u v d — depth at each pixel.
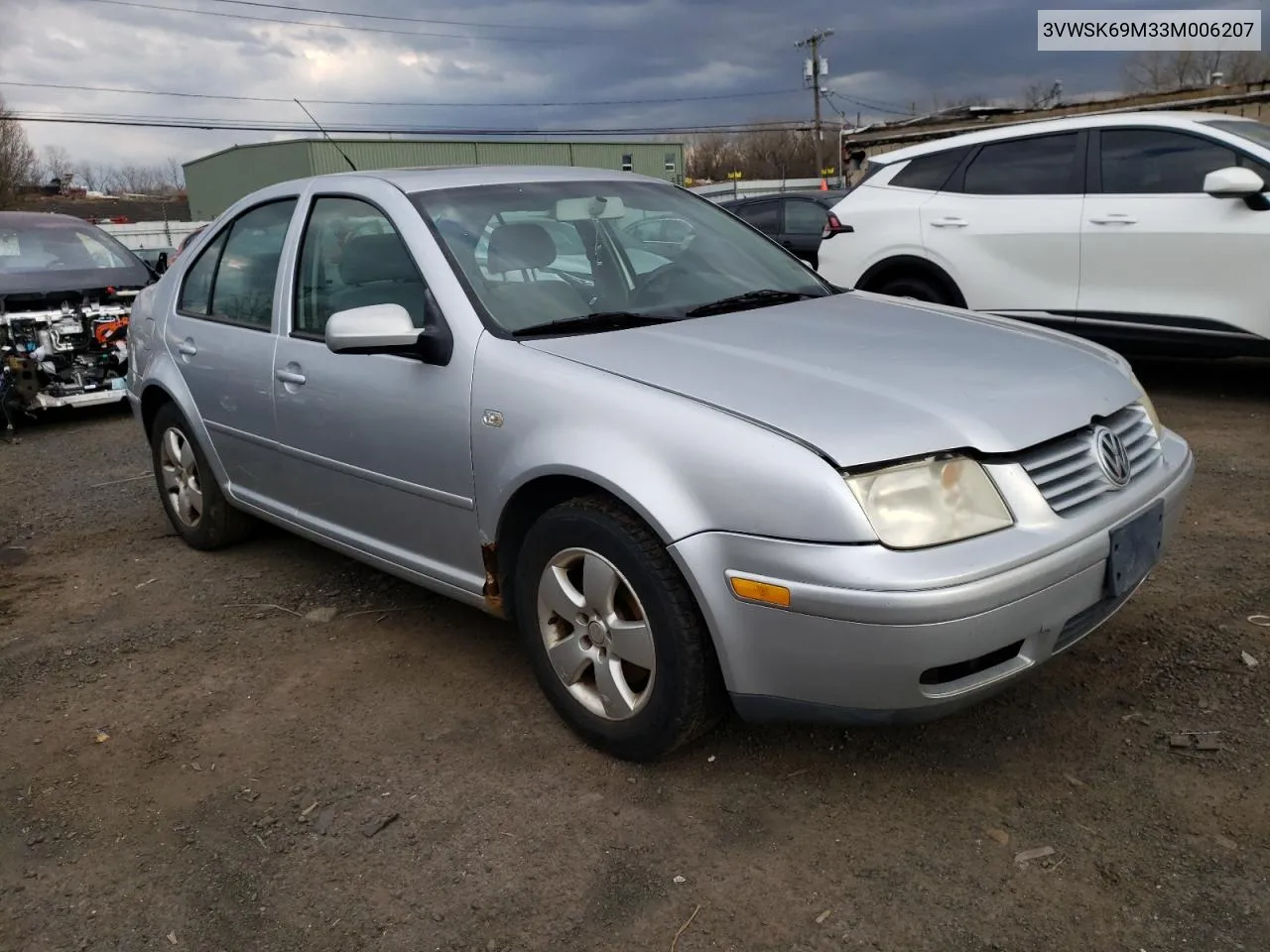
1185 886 2.32
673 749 2.79
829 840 2.56
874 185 7.71
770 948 2.22
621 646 2.79
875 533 2.32
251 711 3.38
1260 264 5.88
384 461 3.44
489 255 3.39
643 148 52.44
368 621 4.04
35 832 2.79
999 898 2.32
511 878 2.50
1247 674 3.18
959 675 2.44
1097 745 2.88
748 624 2.48
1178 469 3.02
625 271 3.68
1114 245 6.41
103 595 4.48
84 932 2.41
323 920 2.40
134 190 70.12
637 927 2.31
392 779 2.94
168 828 2.78
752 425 2.50
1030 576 2.38
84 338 8.49
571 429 2.79
